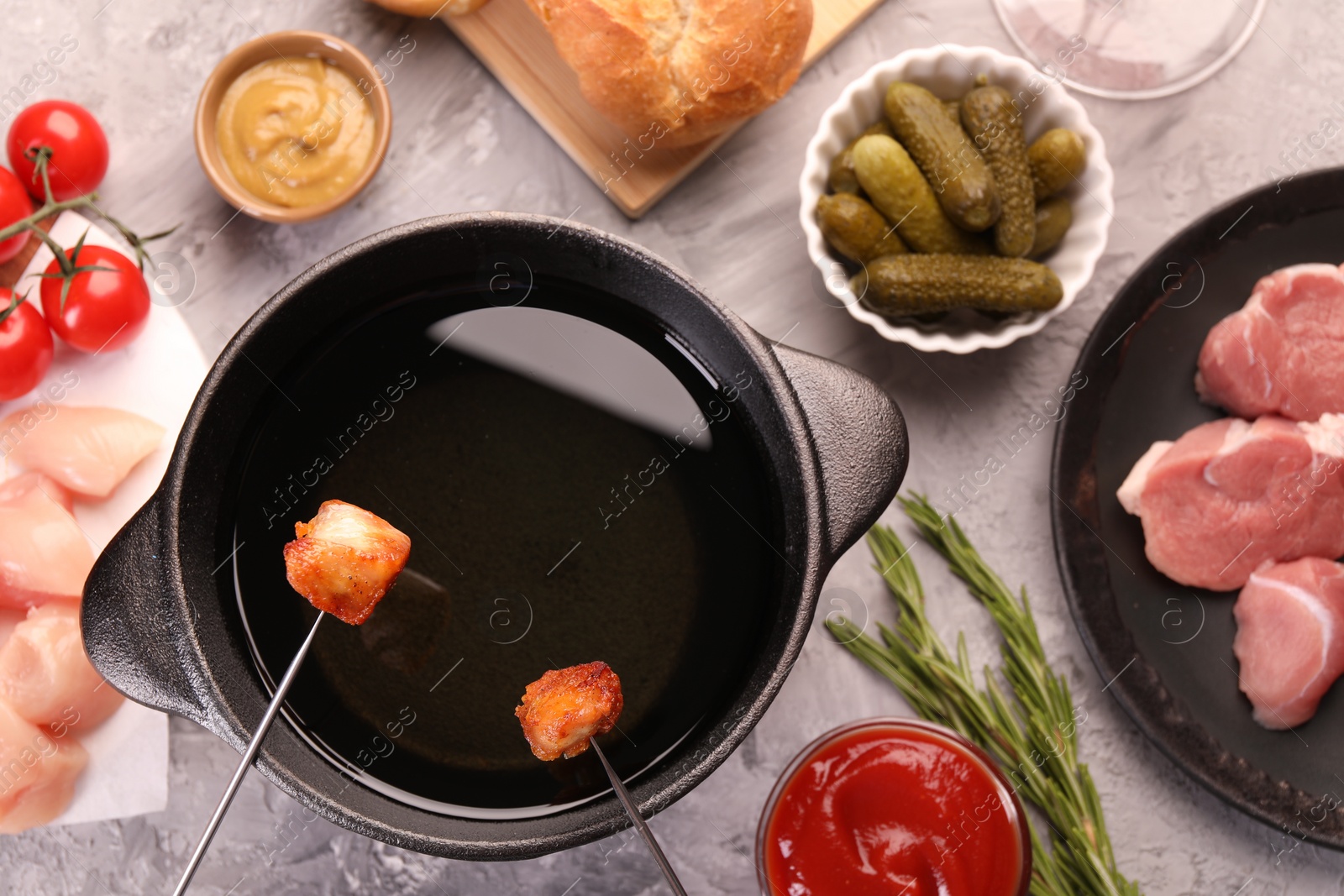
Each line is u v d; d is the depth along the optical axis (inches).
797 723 23.8
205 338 23.9
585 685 19.3
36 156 22.8
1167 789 24.0
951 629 24.0
